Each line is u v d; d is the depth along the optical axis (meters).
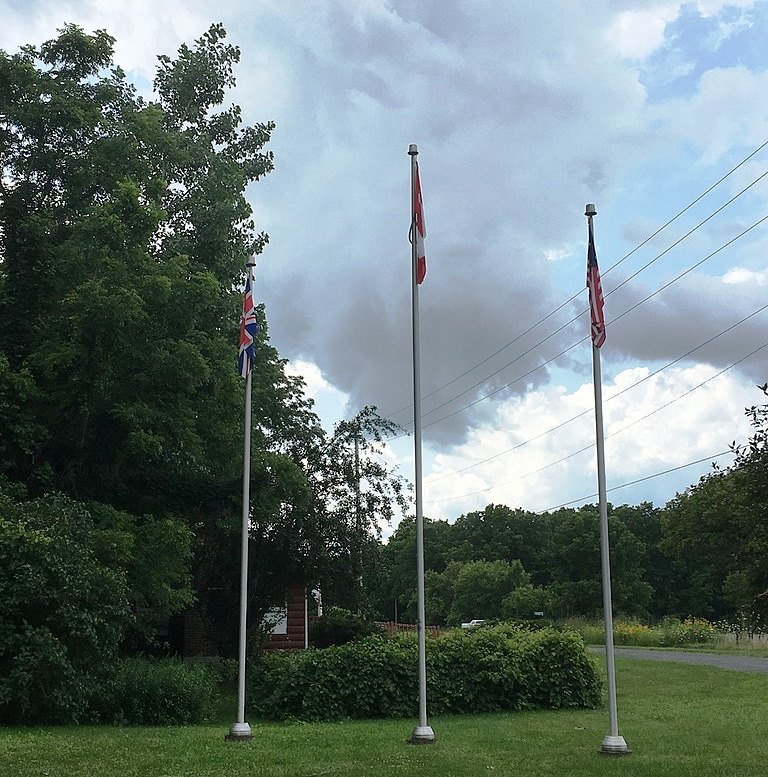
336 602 28.09
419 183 13.46
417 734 12.31
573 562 86.69
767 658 32.22
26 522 14.34
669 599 90.19
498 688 16.86
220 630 26.22
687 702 18.31
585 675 17.66
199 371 18.59
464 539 110.25
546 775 9.74
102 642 14.32
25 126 19.55
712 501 14.14
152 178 20.00
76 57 20.73
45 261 19.05
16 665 13.05
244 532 13.09
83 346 17.28
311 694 15.91
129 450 19.08
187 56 24.36
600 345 12.08
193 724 15.24
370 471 27.64
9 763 10.07
